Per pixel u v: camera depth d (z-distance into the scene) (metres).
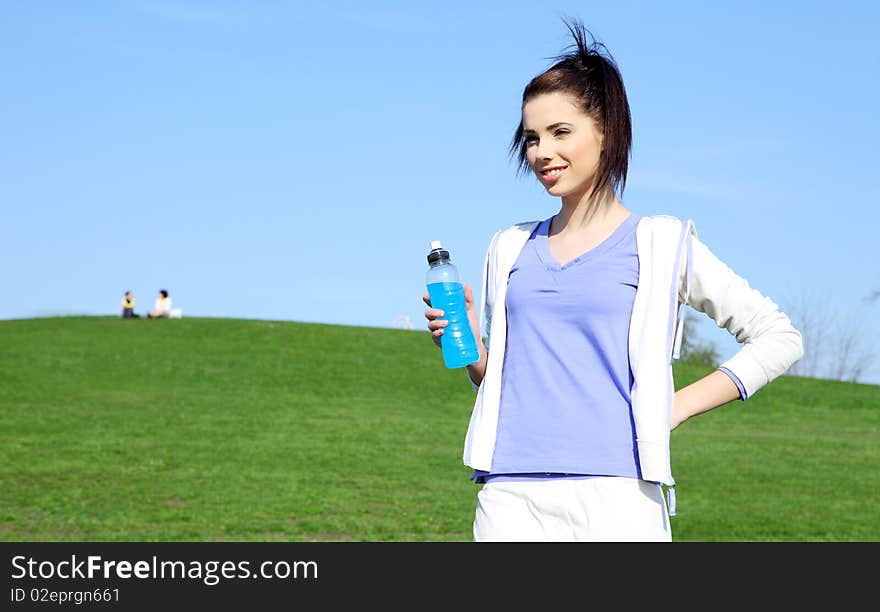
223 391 39.22
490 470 4.35
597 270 4.32
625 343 4.25
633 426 4.19
